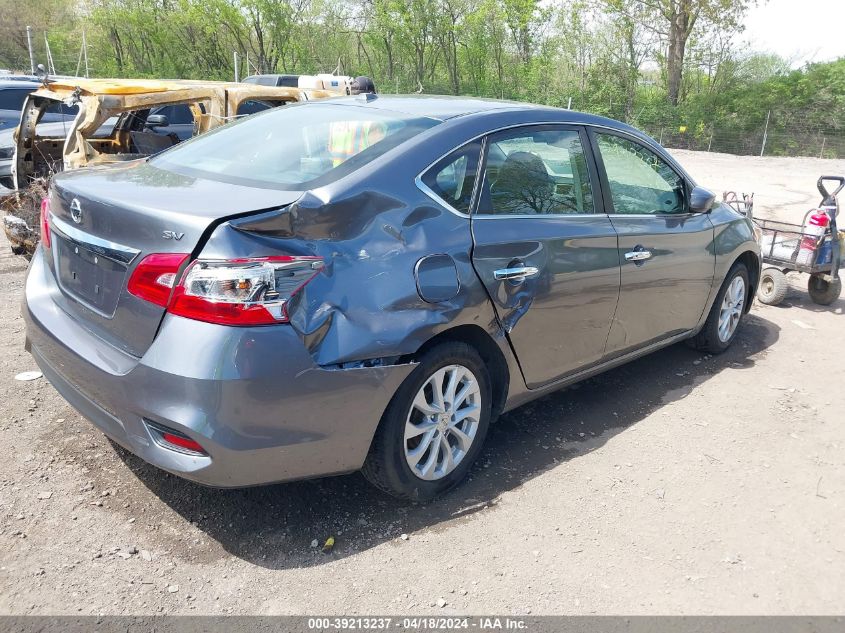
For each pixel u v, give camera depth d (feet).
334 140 10.44
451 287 9.63
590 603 8.68
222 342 7.88
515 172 11.16
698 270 14.92
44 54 138.62
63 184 9.91
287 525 9.75
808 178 61.31
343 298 8.61
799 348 18.26
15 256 22.89
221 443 8.02
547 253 11.14
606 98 124.16
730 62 130.31
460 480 10.92
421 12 129.29
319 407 8.53
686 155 86.58
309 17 134.92
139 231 8.34
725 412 14.21
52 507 9.77
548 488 11.09
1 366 14.16
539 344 11.37
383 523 9.95
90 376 8.80
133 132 26.21
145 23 134.00
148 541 9.25
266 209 8.25
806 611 8.79
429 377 9.66
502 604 8.56
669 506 10.83
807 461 12.46
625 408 14.16
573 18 124.88
